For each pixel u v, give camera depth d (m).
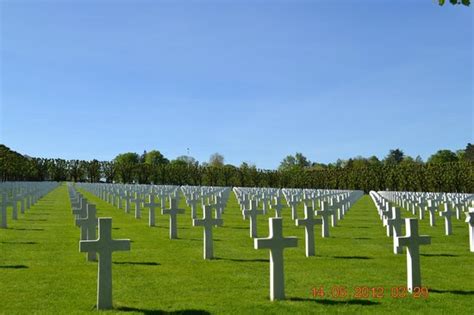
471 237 14.16
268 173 82.81
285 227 20.27
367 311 8.04
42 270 11.00
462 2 6.79
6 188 30.55
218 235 17.47
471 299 8.80
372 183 69.50
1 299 8.66
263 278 10.42
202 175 86.31
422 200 29.80
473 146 89.62
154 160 123.06
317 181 77.69
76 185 63.31
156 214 26.03
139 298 8.80
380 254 13.59
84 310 8.03
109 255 8.16
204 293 9.17
